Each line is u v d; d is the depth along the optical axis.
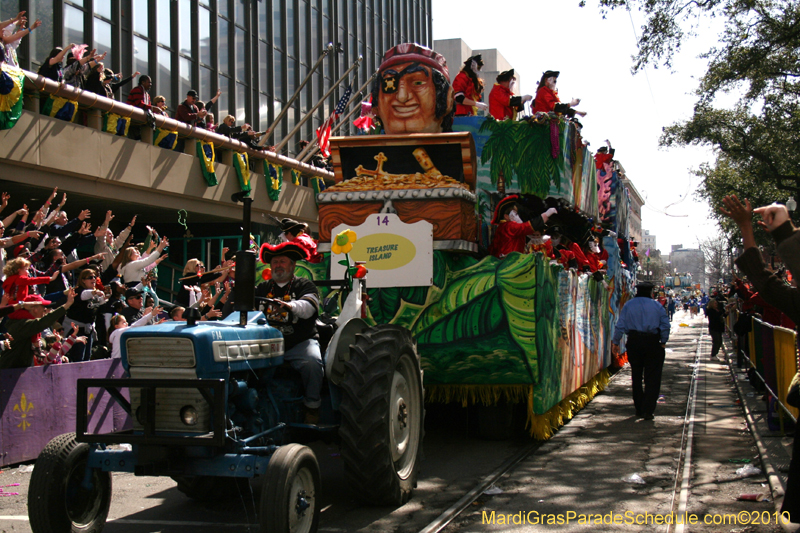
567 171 9.09
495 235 7.72
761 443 6.79
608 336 11.77
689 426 8.02
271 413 4.52
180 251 15.59
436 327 6.57
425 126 7.63
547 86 9.73
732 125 26.27
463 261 6.91
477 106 8.87
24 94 10.13
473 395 6.85
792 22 18.95
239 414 4.23
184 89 17.86
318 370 4.71
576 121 9.78
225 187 14.47
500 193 8.39
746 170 28.92
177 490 5.55
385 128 7.78
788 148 26.03
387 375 4.67
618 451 6.66
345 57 27.64
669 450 6.71
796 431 3.56
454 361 6.57
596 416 8.77
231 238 15.43
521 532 4.35
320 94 25.48
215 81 19.19
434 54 7.77
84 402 3.85
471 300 6.52
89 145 11.13
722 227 31.53
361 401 4.58
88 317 7.96
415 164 7.05
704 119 26.22
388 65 7.73
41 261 8.30
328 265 6.89
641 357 8.66
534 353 6.44
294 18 23.86
